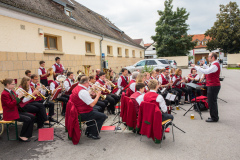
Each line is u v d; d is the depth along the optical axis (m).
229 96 7.72
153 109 3.42
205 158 3.01
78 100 3.82
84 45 11.05
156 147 3.47
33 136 4.19
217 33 28.50
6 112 3.75
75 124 3.62
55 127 4.75
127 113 4.21
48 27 8.02
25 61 6.82
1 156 3.28
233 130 4.12
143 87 4.12
